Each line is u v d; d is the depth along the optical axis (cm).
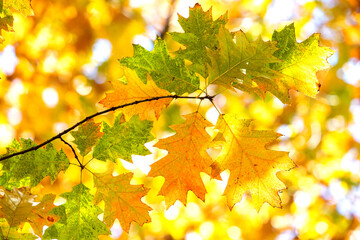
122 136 156
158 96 148
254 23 520
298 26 543
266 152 153
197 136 152
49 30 485
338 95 565
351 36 549
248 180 153
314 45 145
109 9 496
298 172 615
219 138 151
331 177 620
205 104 509
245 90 148
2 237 153
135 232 531
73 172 405
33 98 485
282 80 145
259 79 146
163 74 149
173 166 151
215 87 404
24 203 151
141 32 506
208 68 145
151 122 156
